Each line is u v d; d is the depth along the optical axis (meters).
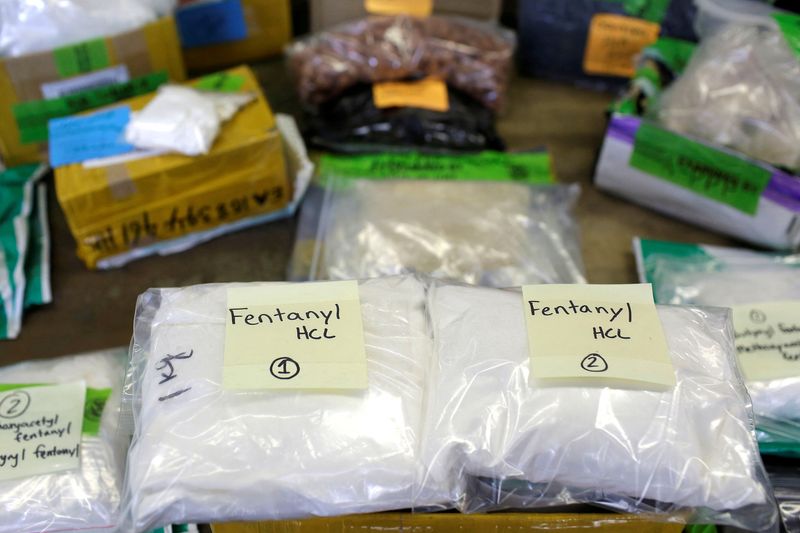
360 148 0.95
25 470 0.56
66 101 0.86
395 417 0.47
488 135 0.96
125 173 0.75
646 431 0.46
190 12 0.99
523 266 0.79
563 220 0.86
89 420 0.60
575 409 0.46
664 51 0.92
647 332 0.50
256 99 0.83
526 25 1.04
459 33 0.97
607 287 0.53
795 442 0.60
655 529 0.50
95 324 0.77
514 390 0.47
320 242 0.82
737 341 0.65
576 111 1.05
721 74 0.80
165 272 0.82
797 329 0.66
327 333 0.50
